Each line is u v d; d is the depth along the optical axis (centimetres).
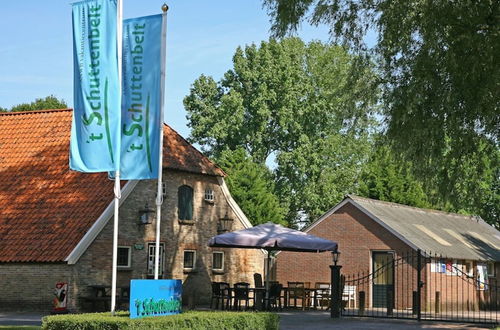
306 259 4288
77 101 2020
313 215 6303
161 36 2053
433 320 2792
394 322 2720
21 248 3147
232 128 5903
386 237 3997
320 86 6222
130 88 2061
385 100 2452
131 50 2066
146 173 2047
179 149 3712
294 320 2723
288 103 6028
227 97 5856
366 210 4072
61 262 3041
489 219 6138
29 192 3416
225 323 1884
